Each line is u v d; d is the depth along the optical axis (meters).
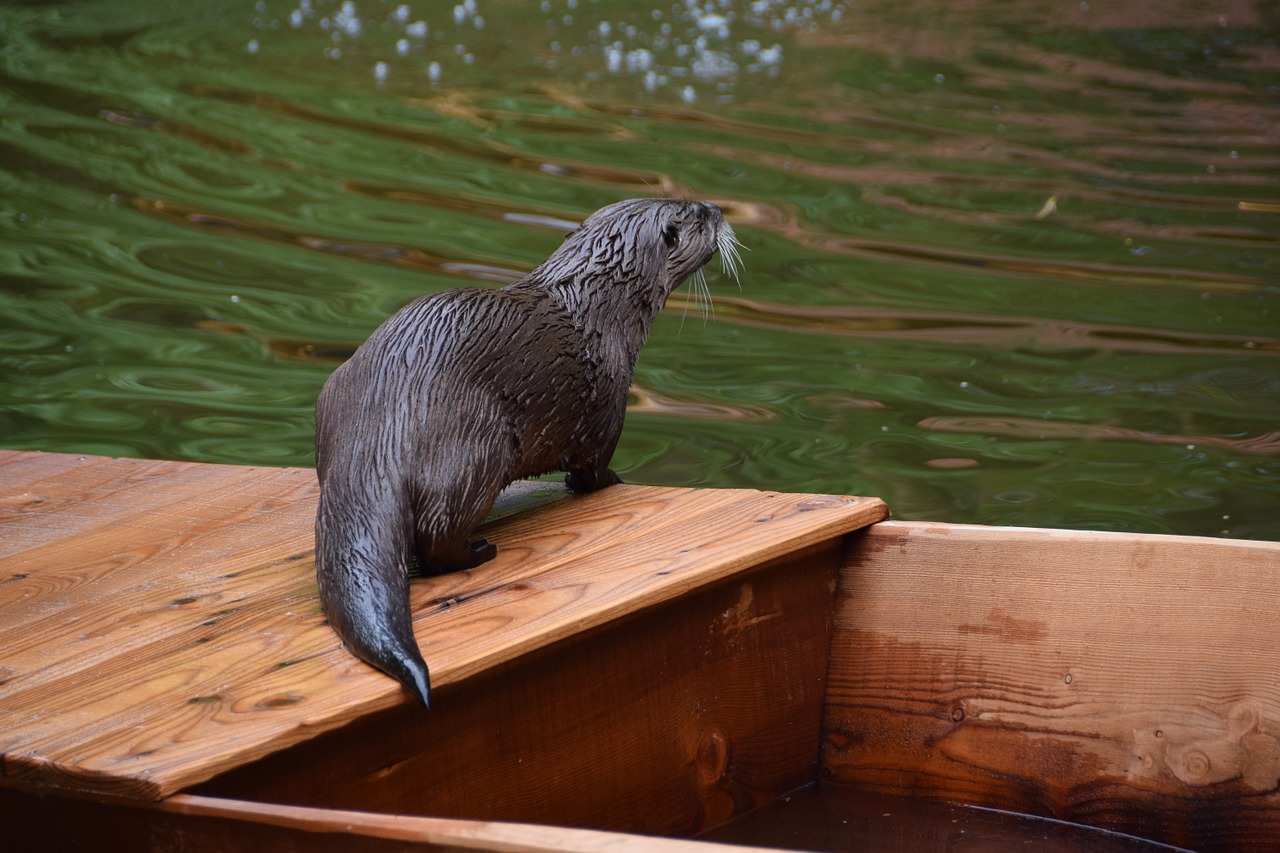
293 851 2.14
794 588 3.32
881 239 9.43
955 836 3.16
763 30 15.74
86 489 3.97
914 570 3.34
